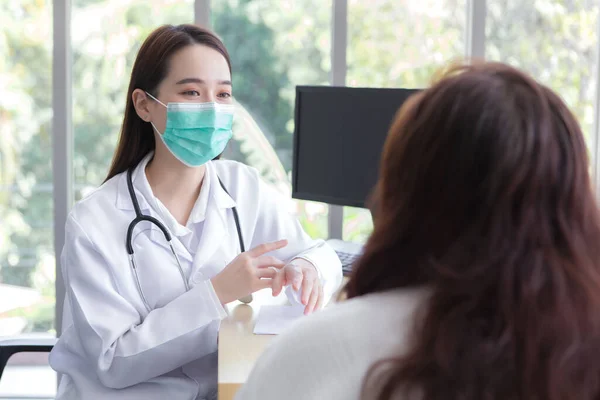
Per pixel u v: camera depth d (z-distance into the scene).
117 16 2.76
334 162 2.36
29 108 2.82
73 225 1.72
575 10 2.75
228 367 1.38
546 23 2.76
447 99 0.74
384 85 2.79
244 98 2.81
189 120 1.80
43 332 2.96
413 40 2.76
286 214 2.08
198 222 1.86
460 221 0.73
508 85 0.74
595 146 2.78
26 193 2.88
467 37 2.76
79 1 2.75
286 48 2.78
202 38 1.86
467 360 0.69
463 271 0.71
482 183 0.71
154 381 1.68
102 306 1.66
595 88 2.78
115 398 1.65
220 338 1.55
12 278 2.92
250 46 2.78
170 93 1.81
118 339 1.61
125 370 1.60
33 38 2.79
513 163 0.70
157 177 1.86
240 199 2.01
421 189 0.75
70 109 2.79
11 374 3.13
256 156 2.83
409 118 0.77
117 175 1.87
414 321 0.74
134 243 1.75
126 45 2.78
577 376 0.70
